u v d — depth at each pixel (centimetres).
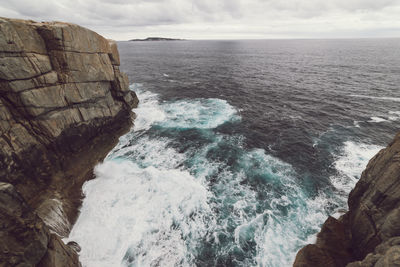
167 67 7612
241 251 1344
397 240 900
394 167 1062
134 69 7144
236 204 1683
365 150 2369
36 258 895
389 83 4988
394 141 1200
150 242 1380
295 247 1361
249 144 2525
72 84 1977
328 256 1209
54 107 1798
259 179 1958
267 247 1364
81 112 2077
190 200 1694
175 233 1443
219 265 1273
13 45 1507
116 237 1402
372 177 1236
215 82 5378
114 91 2745
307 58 10038
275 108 3609
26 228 876
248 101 3966
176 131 2827
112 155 2298
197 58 10331
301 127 2922
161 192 1766
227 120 3159
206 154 2327
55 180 1705
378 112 3366
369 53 11719
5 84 1482
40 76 1700
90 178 1947
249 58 10319
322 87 4809
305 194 1791
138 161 2195
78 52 2027
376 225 1092
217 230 1472
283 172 2050
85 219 1535
